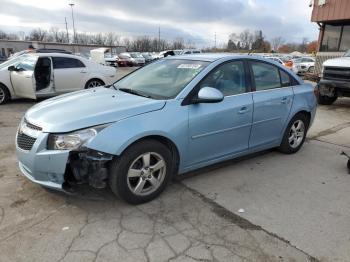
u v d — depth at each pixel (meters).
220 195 3.92
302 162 5.10
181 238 3.06
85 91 4.43
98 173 3.31
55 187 3.34
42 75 9.70
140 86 4.32
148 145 3.51
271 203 3.78
